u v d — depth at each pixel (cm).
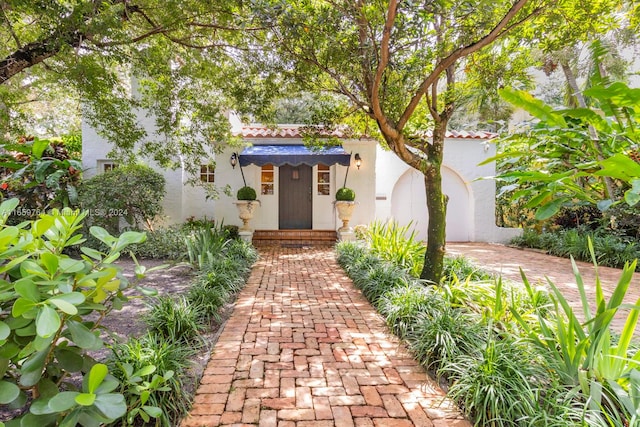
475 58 812
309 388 418
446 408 380
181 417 360
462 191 1762
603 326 368
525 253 1456
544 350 404
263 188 1634
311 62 695
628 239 1315
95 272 252
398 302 612
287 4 577
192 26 880
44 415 228
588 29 659
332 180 1648
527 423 321
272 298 777
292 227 1661
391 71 656
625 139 330
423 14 564
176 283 870
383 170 1733
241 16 677
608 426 306
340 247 1243
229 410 373
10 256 237
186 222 1589
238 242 1239
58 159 1291
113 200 1282
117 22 642
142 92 1090
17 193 1205
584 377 345
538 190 313
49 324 195
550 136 387
